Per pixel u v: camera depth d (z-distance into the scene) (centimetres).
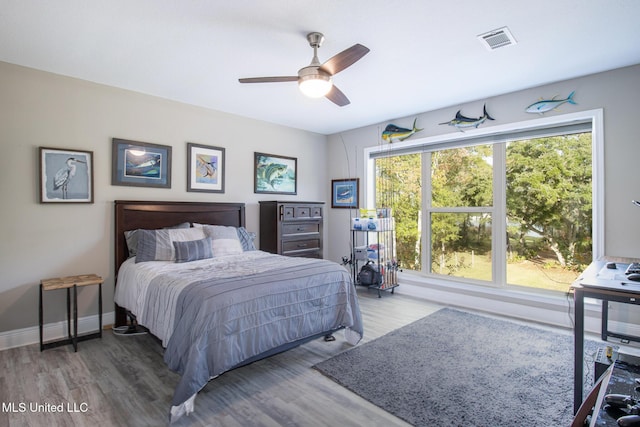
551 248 345
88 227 310
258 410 187
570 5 195
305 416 181
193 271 252
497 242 377
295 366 239
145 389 208
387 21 212
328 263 282
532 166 356
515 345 272
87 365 241
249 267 267
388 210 436
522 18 209
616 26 218
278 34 227
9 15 203
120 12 200
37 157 284
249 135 433
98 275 313
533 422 174
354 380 218
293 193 483
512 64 277
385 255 438
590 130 312
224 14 203
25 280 279
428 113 411
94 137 313
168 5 194
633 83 280
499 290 364
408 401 194
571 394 200
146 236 308
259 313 210
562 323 317
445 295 399
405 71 289
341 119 444
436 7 197
